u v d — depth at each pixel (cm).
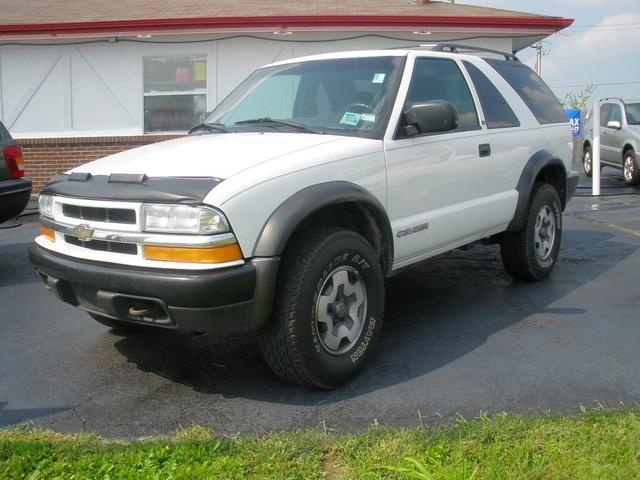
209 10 1342
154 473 287
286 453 301
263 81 522
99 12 1373
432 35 1269
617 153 1423
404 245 442
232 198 340
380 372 409
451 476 265
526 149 571
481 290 588
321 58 515
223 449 308
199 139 443
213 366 428
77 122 1324
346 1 1452
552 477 273
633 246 756
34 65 1315
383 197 421
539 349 440
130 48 1290
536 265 597
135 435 335
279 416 353
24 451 307
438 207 473
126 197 355
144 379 409
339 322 389
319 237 371
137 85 1302
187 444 311
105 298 359
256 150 391
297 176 368
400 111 445
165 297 339
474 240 529
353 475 282
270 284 347
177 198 340
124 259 356
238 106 513
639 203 1105
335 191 376
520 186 564
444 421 340
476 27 1238
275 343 363
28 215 1074
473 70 545
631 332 467
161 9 1380
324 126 448
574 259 700
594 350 435
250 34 1262
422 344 457
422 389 382
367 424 340
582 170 1720
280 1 1450
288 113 481
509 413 344
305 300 358
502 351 439
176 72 1295
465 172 495
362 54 500
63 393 391
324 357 372
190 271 337
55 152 1304
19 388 399
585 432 309
